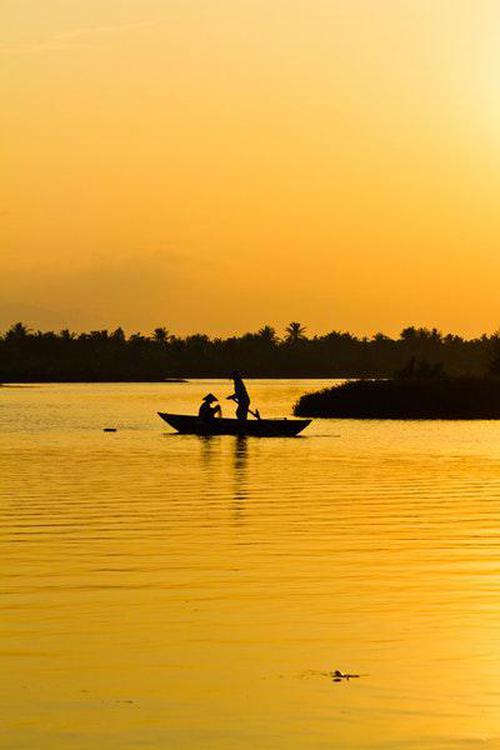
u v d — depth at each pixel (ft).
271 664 141.69
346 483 359.25
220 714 123.13
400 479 373.40
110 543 232.73
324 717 121.90
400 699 127.75
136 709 124.88
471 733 116.67
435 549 225.15
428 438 595.47
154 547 227.61
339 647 149.38
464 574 198.08
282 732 117.39
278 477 379.76
